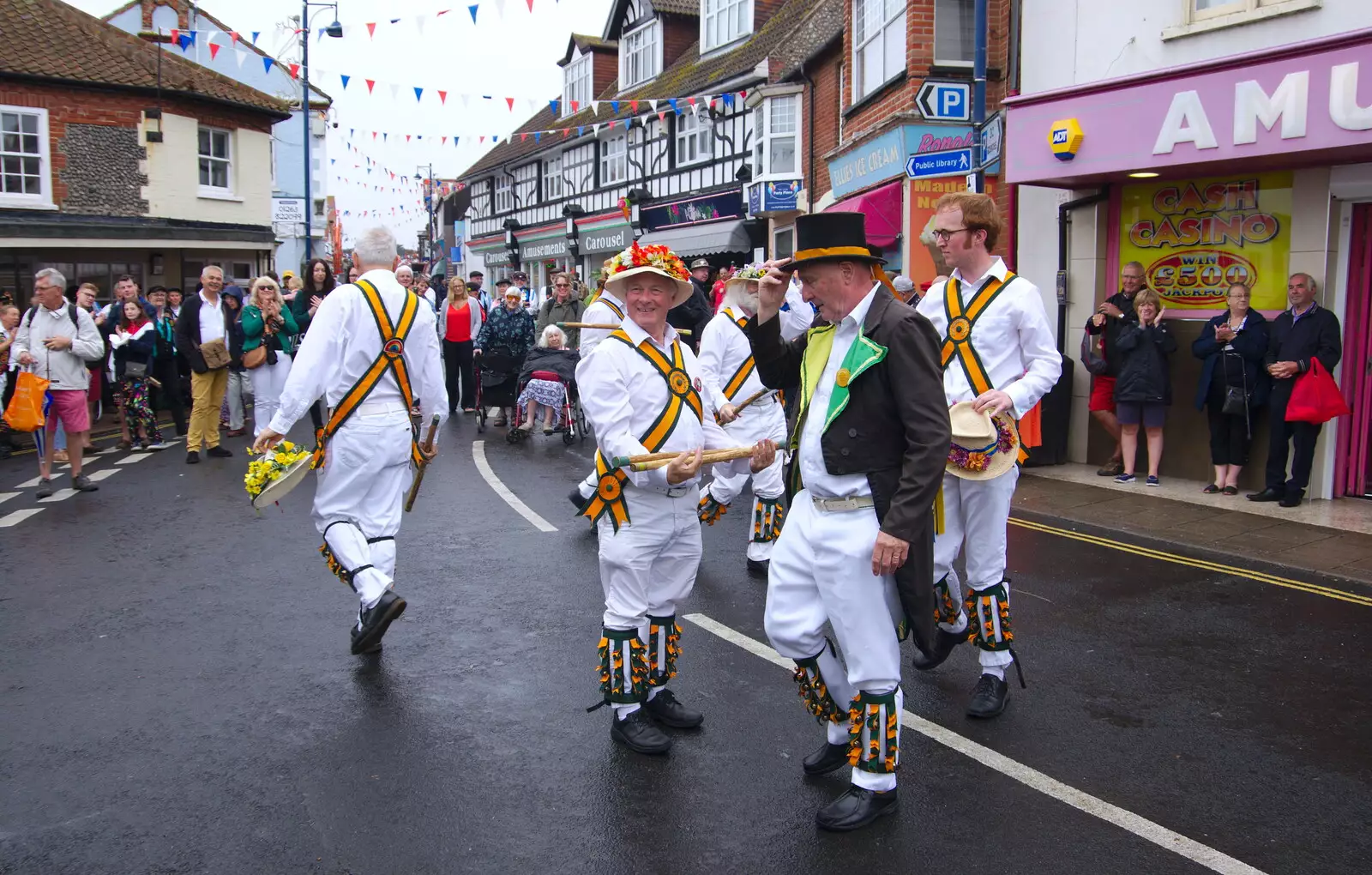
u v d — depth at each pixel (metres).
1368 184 8.10
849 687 3.76
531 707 4.56
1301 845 3.41
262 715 4.45
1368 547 7.06
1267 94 7.82
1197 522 7.83
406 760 4.04
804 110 19.78
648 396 4.03
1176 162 8.44
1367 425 8.62
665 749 4.09
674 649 4.30
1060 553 7.06
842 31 16.81
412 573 6.64
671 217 25.25
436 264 49.19
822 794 3.78
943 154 10.34
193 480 9.98
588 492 8.01
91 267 20.16
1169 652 5.20
